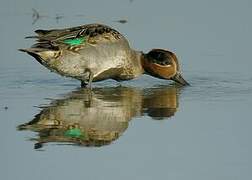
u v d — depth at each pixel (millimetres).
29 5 22062
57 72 15758
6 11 21516
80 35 15594
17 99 14938
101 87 16297
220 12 21266
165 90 15992
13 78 16641
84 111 14094
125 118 13758
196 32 19781
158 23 20453
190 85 16391
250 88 15945
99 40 15742
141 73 16812
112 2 22297
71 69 15633
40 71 17266
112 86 16422
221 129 13172
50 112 13984
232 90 15766
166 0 22344
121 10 21547
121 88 16188
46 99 14969
